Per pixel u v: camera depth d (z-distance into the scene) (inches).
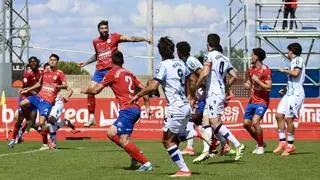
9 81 1568.7
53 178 473.7
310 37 1256.2
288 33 1256.2
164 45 484.4
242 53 1326.3
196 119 676.1
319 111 1144.2
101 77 722.8
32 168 545.6
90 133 1165.1
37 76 892.6
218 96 582.6
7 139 1154.7
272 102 1145.4
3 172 515.5
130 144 522.9
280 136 725.9
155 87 483.5
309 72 1283.2
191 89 562.9
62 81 808.9
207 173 499.8
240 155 597.9
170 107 482.0
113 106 1167.6
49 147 822.5
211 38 586.9
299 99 701.9
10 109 1160.2
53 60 805.2
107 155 689.0
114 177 475.2
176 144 490.0
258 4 1253.1
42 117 804.0
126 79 526.6
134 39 722.2
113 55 530.9
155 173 502.6
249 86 737.6
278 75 1250.0
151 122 1159.6
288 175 489.7
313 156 674.2
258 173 501.4
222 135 594.6
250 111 728.3
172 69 482.6
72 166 562.9
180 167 482.3
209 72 575.8
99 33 721.6
